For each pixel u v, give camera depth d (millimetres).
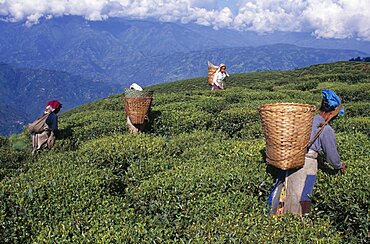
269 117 5590
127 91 11398
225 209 5934
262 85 32562
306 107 5480
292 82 36188
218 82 22344
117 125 12680
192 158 8672
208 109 15258
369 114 14523
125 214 5914
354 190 5867
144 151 9188
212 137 10852
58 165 8156
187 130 12766
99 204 6328
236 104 15570
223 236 4836
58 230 5254
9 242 5566
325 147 5945
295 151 5602
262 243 4688
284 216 5574
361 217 5660
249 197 6445
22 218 5855
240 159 8016
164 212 6133
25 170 9266
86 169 7707
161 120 12867
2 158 10539
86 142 11172
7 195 6348
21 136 16594
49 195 6332
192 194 6328
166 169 8062
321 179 6406
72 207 6082
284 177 6219
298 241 4703
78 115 15336
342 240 5641
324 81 33781
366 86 21641
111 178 7363
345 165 6996
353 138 8953
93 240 4883
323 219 5848
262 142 9109
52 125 11281
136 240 4828
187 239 5168
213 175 6918
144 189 6625
